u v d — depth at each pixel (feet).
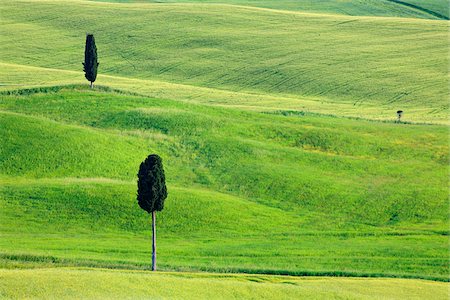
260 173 622.95
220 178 616.80
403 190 590.96
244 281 363.35
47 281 320.09
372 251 452.76
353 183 608.19
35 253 408.46
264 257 436.35
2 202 516.32
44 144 638.94
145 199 392.88
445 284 381.81
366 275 399.85
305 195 579.07
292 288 345.72
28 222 488.02
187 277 364.99
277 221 524.52
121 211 516.73
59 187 546.26
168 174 622.54
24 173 592.19
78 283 319.68
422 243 474.90
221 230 499.92
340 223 525.75
